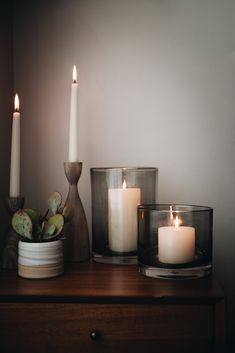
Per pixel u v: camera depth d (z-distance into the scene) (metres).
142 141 1.11
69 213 0.89
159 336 0.73
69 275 0.86
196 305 0.73
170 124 1.11
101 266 0.93
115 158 1.11
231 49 1.10
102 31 1.11
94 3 1.11
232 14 1.10
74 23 1.11
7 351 0.74
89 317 0.73
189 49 1.10
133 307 0.73
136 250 0.94
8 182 1.07
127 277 0.84
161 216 0.85
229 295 1.11
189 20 1.10
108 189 0.95
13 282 0.81
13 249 0.91
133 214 0.94
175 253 0.83
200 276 0.84
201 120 1.10
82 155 1.12
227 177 1.10
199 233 0.85
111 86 1.11
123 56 1.11
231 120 1.10
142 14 1.10
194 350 0.73
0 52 1.00
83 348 0.74
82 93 1.11
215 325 0.72
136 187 0.95
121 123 1.11
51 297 0.73
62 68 1.11
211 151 1.10
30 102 1.11
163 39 1.10
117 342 0.73
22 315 0.74
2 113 1.02
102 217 0.96
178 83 1.10
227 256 1.11
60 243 0.85
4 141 1.04
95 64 1.11
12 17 1.10
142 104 1.11
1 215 1.01
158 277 0.84
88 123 1.11
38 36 1.11
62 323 0.74
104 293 0.74
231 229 1.10
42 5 1.11
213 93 1.10
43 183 1.12
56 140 1.12
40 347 0.74
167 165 1.11
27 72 1.11
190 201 1.11
